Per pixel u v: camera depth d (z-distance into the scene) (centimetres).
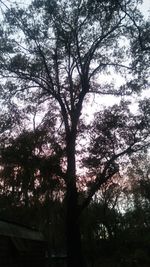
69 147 2864
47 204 3631
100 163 2778
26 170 2947
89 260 5597
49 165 2828
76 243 2842
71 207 2864
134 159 2872
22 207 3819
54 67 3170
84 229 5525
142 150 2884
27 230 2802
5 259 2334
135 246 5984
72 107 3066
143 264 5394
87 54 3153
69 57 3162
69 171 2808
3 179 3322
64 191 3030
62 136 2964
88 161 2775
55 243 4653
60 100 3114
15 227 2606
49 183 2942
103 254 5809
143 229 6544
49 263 3884
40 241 2970
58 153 2836
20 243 2478
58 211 3734
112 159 2792
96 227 5697
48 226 3994
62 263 5084
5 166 3073
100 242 5900
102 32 3084
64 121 3025
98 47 3192
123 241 6025
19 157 2873
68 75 3212
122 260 5522
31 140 2895
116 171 2789
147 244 5994
